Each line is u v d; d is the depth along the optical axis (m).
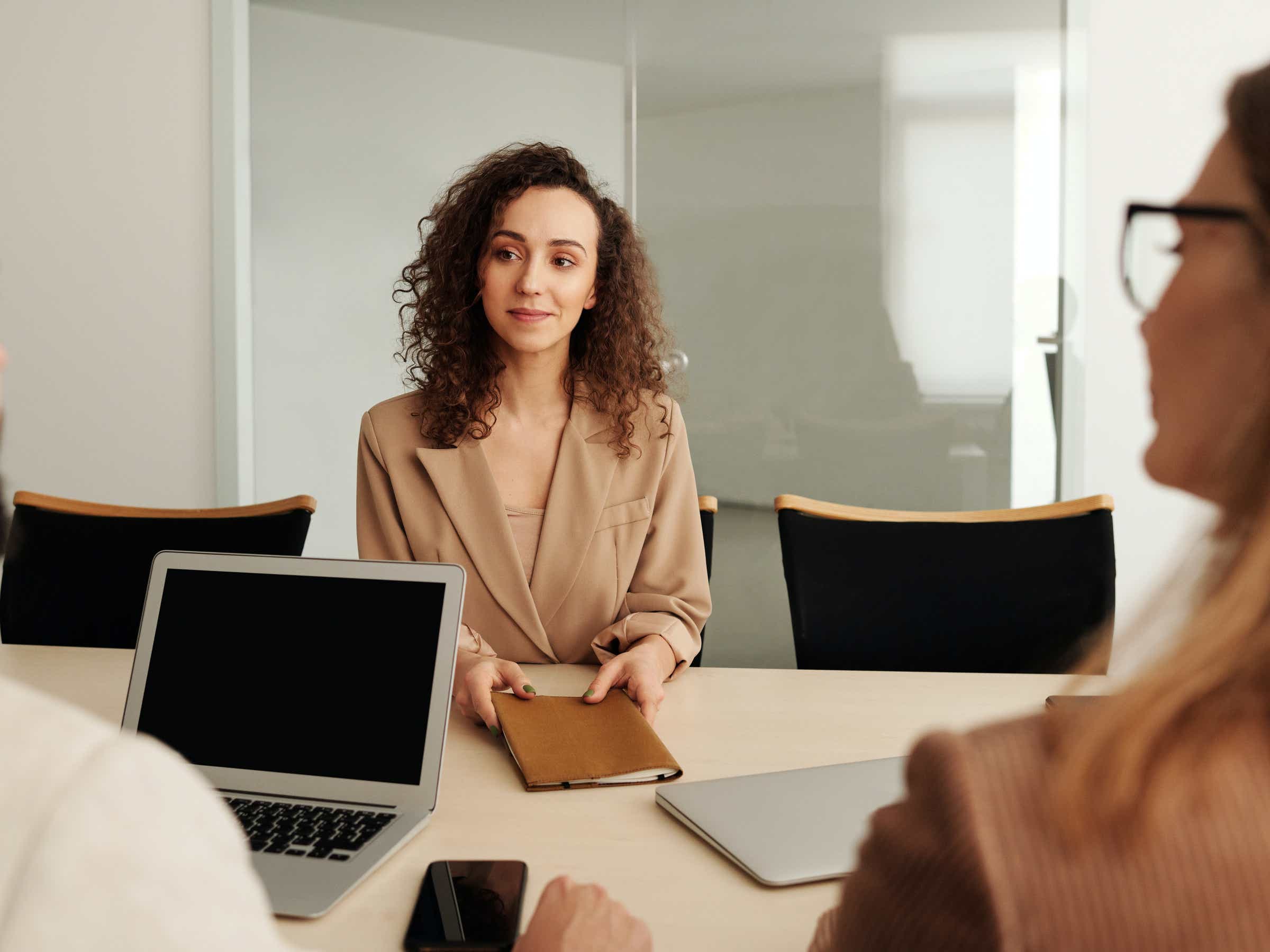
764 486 3.21
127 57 3.16
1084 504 1.75
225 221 3.16
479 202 1.61
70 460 3.26
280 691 1.03
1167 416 0.44
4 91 3.18
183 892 0.35
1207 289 0.41
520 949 0.67
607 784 1.06
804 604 1.71
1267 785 0.35
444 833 0.95
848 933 0.43
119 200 3.19
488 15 3.14
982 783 0.38
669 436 1.69
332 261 3.22
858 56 3.09
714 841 0.90
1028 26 3.05
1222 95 0.43
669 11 3.12
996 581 1.72
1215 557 0.39
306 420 3.26
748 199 3.14
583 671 1.51
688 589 1.63
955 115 3.08
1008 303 3.12
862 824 0.93
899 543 1.74
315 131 3.19
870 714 1.29
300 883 0.82
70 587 1.83
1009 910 0.36
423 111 3.17
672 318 3.19
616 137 3.17
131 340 3.22
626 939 0.67
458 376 1.65
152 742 0.38
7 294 3.22
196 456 3.24
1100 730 0.37
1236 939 0.35
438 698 1.00
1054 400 3.13
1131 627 0.41
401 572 1.04
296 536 1.82
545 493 1.66
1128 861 0.35
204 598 1.08
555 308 1.58
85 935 0.33
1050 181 3.08
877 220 3.12
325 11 3.16
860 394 3.17
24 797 0.35
